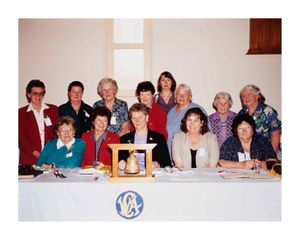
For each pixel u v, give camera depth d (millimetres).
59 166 3637
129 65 4148
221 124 4109
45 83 4117
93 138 3754
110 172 2844
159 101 4078
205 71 4113
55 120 4094
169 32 4098
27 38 4105
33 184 2529
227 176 2676
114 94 4078
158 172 2887
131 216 2525
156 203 2523
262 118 4098
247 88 4105
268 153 3564
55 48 4113
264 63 4102
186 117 3438
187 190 2523
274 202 2518
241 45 4102
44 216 2535
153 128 4027
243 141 3555
